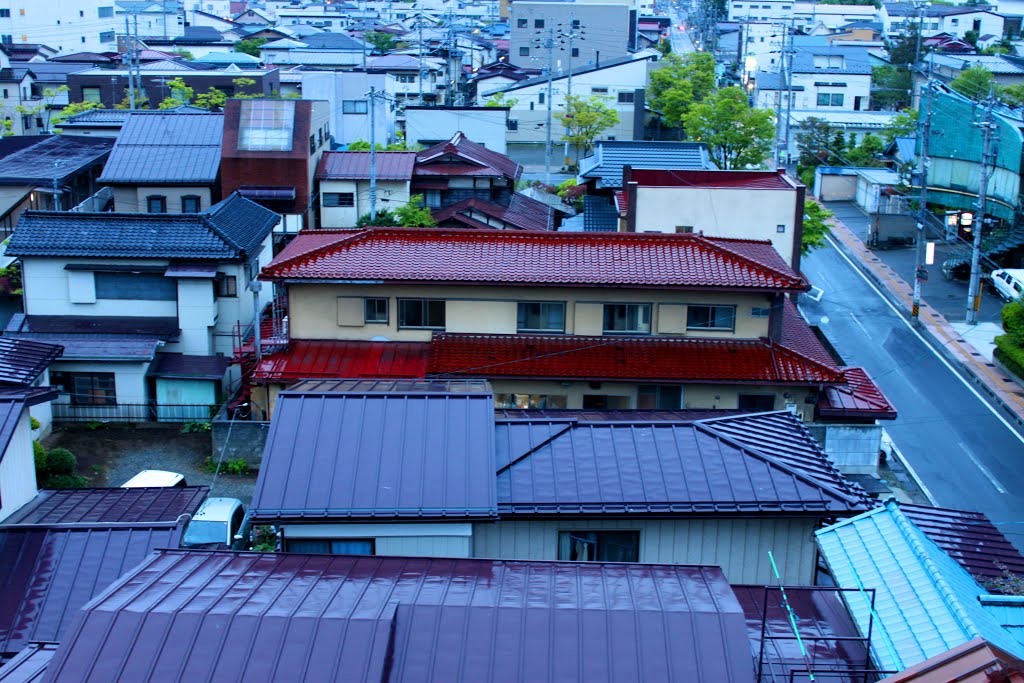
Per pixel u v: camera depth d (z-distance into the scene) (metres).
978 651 10.66
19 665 12.66
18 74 79.88
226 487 28.28
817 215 49.69
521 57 108.50
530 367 28.50
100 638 11.16
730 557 17.73
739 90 66.50
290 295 29.70
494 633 11.49
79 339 32.53
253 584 12.43
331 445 17.00
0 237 46.75
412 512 16.12
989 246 50.97
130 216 34.34
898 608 13.30
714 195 37.88
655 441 18.62
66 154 52.44
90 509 18.97
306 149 49.59
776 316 29.41
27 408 19.47
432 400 17.88
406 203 51.56
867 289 50.00
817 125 73.88
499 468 17.84
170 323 33.81
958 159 56.38
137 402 32.50
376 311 29.77
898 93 93.81
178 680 10.79
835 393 29.59
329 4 175.50
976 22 120.19
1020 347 39.59
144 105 75.62
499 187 53.59
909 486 30.58
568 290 29.20
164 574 12.72
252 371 30.33
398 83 91.00
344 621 11.31
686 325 29.52
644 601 12.08
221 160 49.16
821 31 131.50
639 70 84.06
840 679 12.59
